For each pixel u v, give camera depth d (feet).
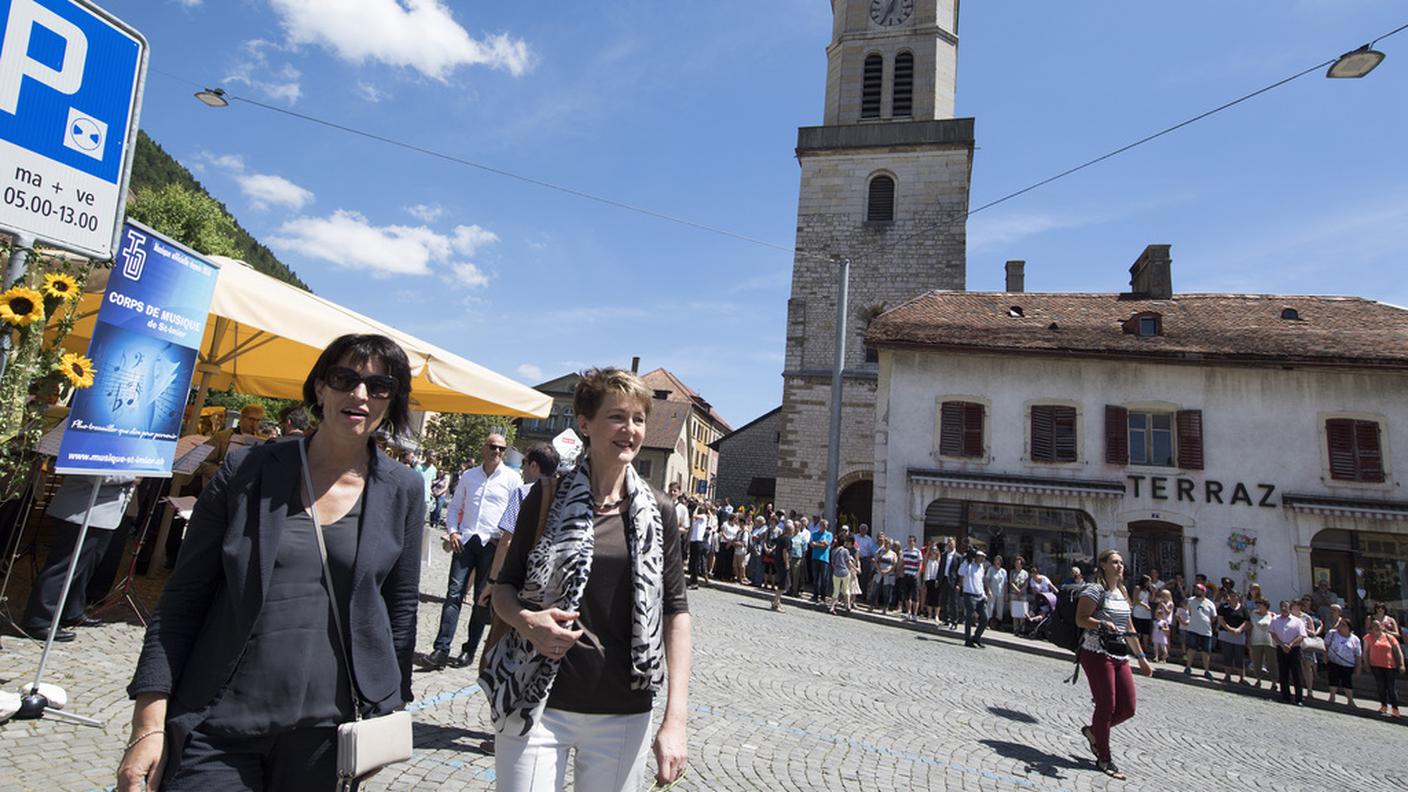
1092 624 20.62
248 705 6.28
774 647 32.94
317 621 6.68
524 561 7.82
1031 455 64.03
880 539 58.29
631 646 7.43
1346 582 57.88
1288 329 65.62
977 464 64.64
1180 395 63.21
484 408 35.29
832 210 98.78
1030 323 70.38
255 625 6.39
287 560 6.65
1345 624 45.34
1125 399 63.93
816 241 98.22
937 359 67.10
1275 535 59.47
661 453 177.99
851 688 26.30
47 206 11.46
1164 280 76.13
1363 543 58.18
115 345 14.65
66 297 12.84
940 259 94.38
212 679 6.23
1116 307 73.56
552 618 7.13
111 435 14.65
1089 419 63.93
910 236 95.76
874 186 99.04
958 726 22.88
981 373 66.28
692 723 18.78
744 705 21.40
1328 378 61.26
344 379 7.08
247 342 29.94
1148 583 55.26
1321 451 60.29
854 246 97.04
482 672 7.71
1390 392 60.18
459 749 14.60
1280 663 44.75
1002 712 26.09
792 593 59.98
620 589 7.59
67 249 11.80
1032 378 65.51
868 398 90.02
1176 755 23.53
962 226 94.38
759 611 47.55
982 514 63.67
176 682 6.24
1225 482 61.05
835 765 16.97
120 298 14.57
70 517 18.39
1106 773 19.81
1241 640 47.85
